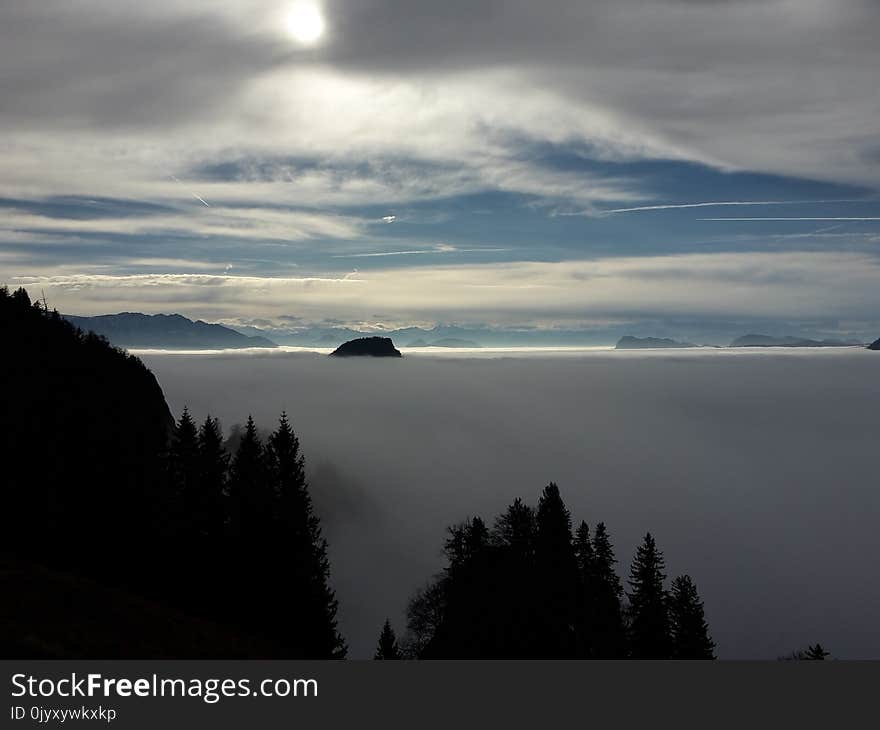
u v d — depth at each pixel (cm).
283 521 5300
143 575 4694
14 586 3109
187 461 5591
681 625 5450
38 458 5256
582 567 5559
